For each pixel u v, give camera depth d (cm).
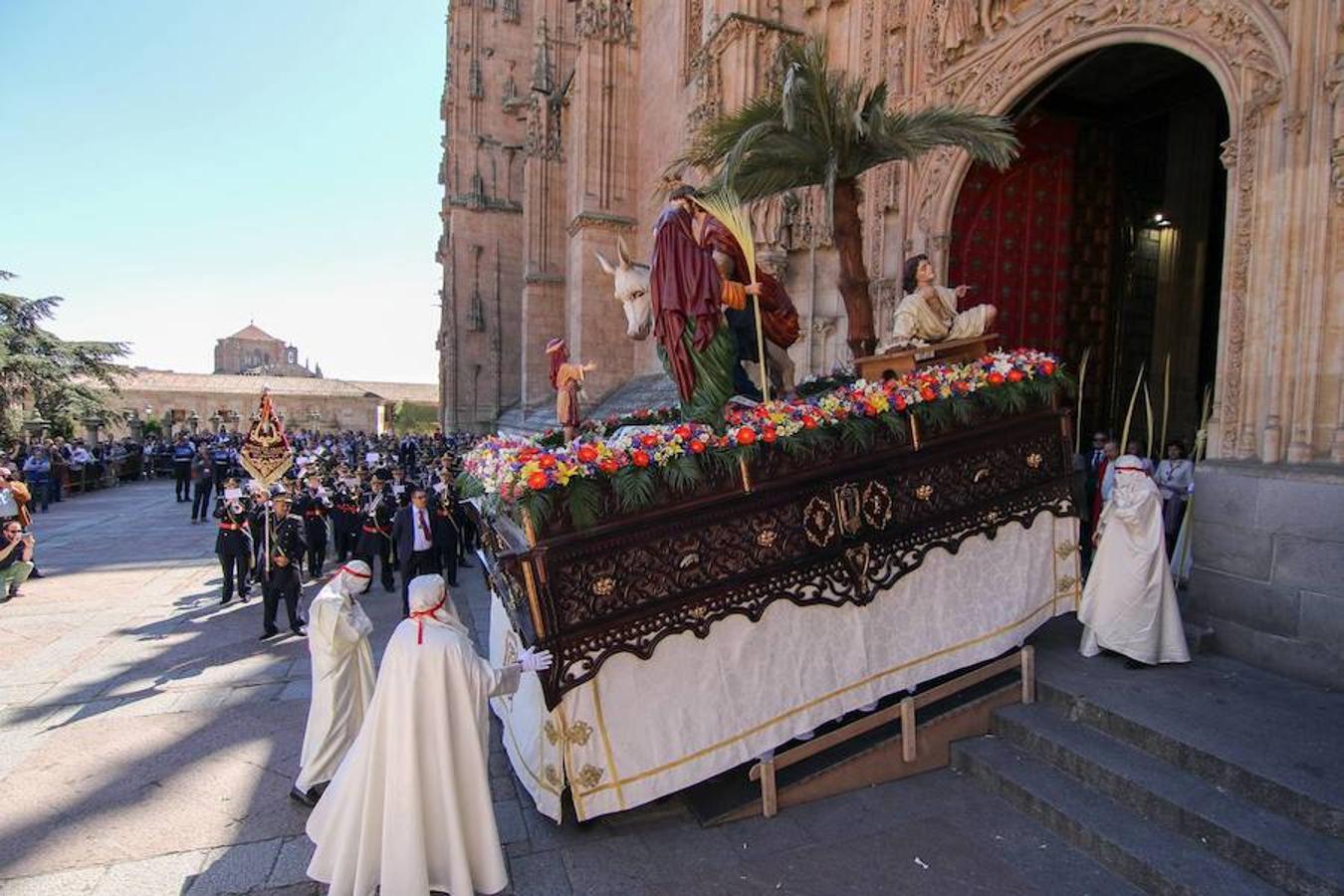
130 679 644
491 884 332
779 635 432
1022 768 421
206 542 1423
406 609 877
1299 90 486
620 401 1819
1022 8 728
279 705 584
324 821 344
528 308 2584
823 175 615
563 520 378
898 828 391
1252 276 515
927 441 480
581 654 378
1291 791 329
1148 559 489
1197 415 1072
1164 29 584
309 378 5891
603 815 414
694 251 473
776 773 424
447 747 325
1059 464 533
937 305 568
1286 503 480
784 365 565
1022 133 884
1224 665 498
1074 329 927
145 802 430
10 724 545
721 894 342
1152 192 1125
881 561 461
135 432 3500
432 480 1181
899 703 448
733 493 416
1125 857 336
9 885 348
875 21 932
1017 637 505
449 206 3284
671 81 1734
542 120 2602
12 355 2580
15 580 946
